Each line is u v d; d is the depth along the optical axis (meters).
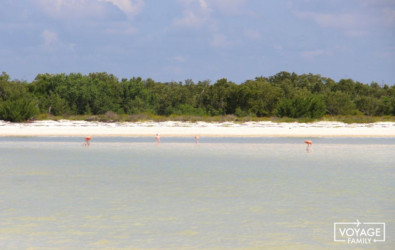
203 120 91.75
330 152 54.91
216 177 37.00
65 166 42.97
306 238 21.31
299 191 31.36
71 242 20.50
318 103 95.94
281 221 23.94
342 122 91.50
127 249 19.75
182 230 22.33
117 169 41.31
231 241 20.83
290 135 76.75
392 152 54.81
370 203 27.78
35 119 88.81
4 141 66.69
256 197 29.47
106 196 29.66
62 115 96.50
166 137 74.19
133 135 76.12
